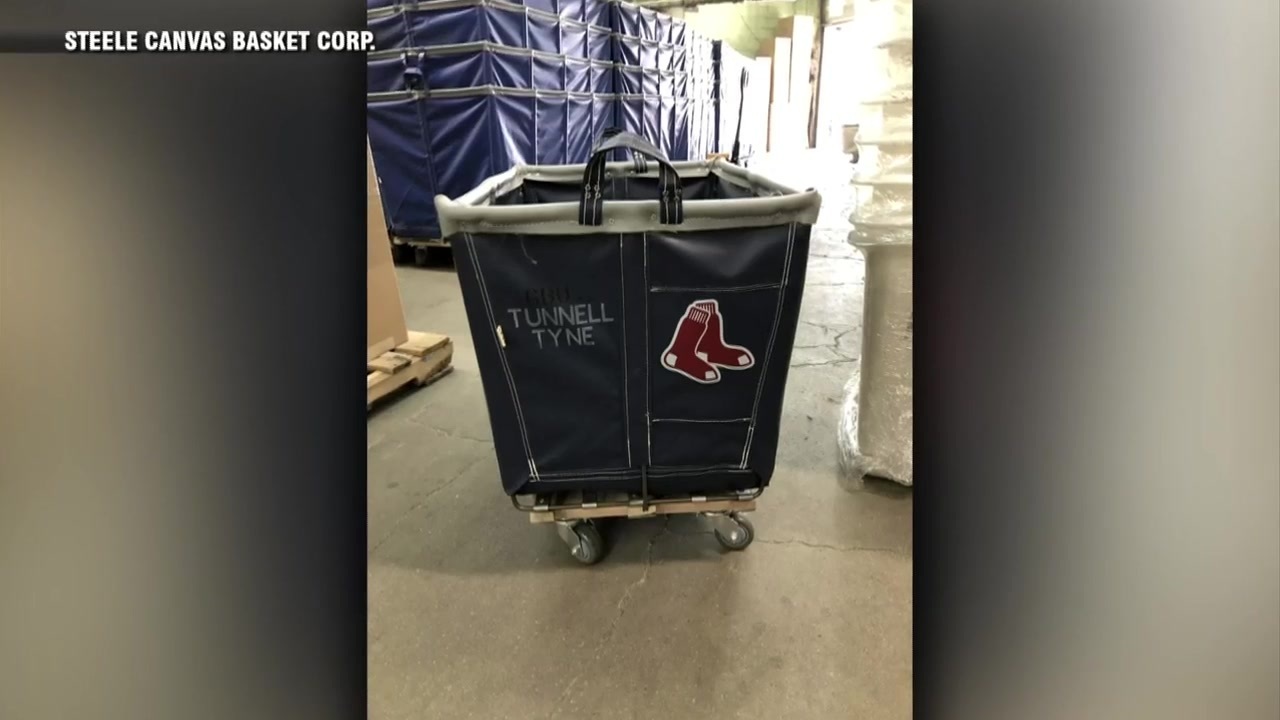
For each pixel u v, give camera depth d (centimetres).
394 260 329
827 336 236
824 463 163
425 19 275
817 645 116
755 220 107
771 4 746
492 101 276
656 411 118
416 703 108
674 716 105
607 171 200
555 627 120
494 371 116
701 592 126
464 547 138
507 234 106
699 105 521
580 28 338
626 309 111
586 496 129
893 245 140
